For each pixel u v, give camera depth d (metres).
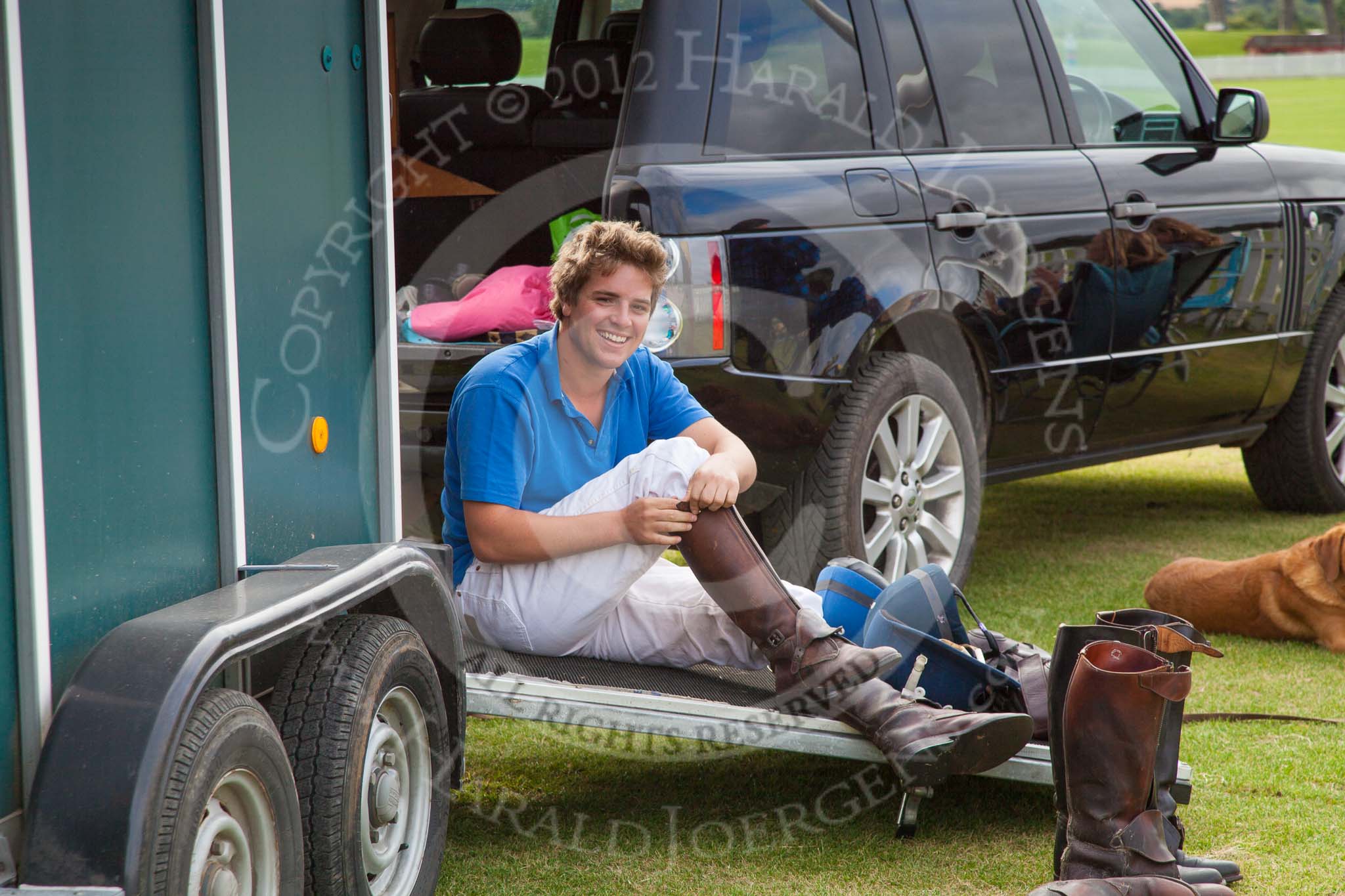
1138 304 7.85
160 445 3.23
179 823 2.76
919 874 4.34
